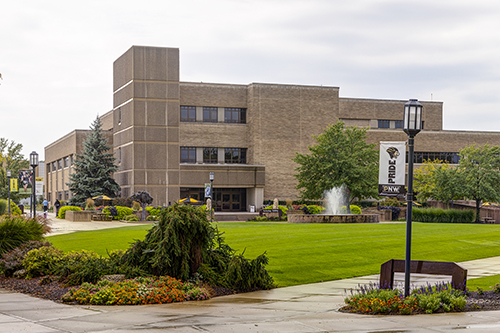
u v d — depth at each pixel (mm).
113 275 12898
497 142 73250
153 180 57469
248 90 64938
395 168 11109
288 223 36688
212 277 13469
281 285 14453
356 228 29609
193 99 63375
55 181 83375
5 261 15469
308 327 8625
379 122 74125
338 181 49812
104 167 58875
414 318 9484
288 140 64188
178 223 12984
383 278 12016
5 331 8141
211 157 63969
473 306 10469
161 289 11766
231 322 9031
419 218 46656
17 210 44938
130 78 57906
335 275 16188
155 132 57688
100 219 45000
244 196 63656
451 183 49250
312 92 65125
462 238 25797
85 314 9742
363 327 8641
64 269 13695
